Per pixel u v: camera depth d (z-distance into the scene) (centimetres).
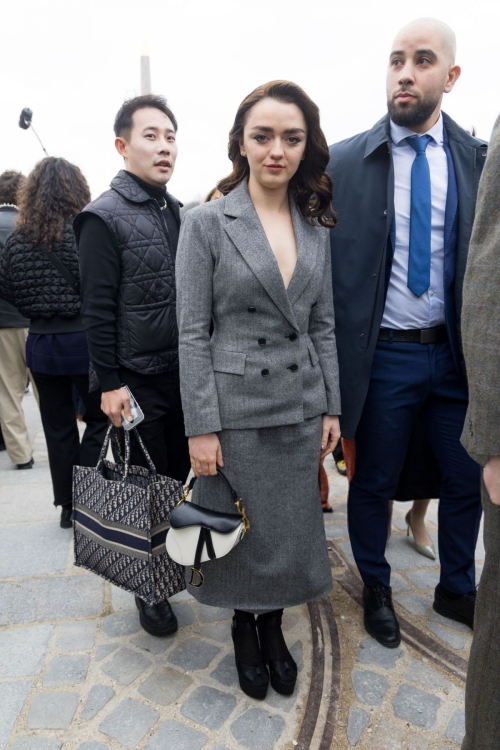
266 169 155
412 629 206
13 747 153
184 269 160
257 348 162
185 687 175
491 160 110
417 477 236
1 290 270
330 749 155
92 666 184
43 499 324
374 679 181
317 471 176
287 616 213
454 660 190
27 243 255
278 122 151
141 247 187
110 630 203
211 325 171
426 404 210
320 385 176
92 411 259
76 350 257
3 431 371
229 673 182
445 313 192
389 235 191
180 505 165
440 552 214
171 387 202
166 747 153
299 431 169
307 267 164
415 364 197
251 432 163
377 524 207
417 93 180
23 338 361
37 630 202
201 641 197
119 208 187
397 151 195
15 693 172
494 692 120
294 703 170
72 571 243
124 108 196
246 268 157
